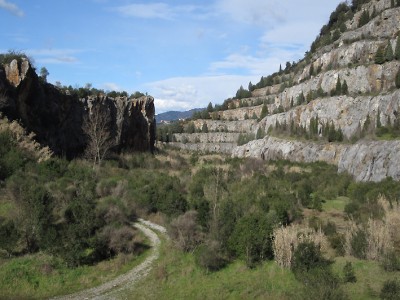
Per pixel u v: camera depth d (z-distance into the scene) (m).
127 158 84.19
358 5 151.75
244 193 48.28
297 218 39.53
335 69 115.38
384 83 99.56
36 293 26.81
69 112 74.06
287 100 136.38
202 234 34.12
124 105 91.12
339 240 30.72
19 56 62.22
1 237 30.02
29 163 48.91
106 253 32.62
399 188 49.50
